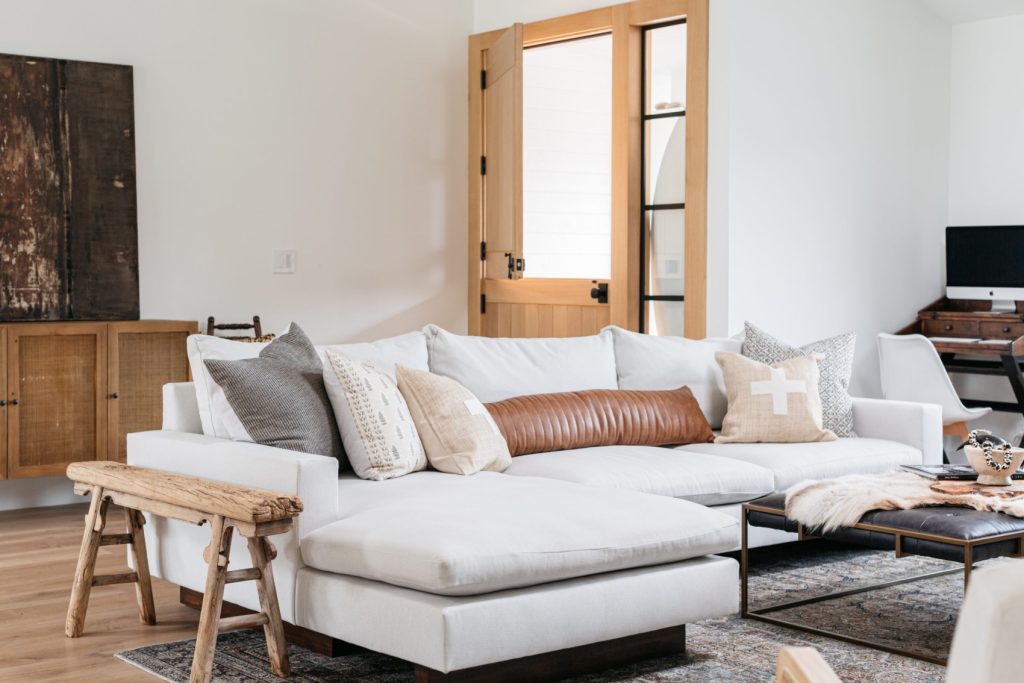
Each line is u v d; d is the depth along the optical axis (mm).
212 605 2729
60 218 5215
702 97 5551
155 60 5527
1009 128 6551
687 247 5645
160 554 3457
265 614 2830
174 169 5598
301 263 6043
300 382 3402
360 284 6270
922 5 6508
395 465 3395
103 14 5371
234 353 3545
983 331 6320
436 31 6523
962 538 2908
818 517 3240
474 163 6621
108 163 5344
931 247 6660
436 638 2516
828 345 4672
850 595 3689
